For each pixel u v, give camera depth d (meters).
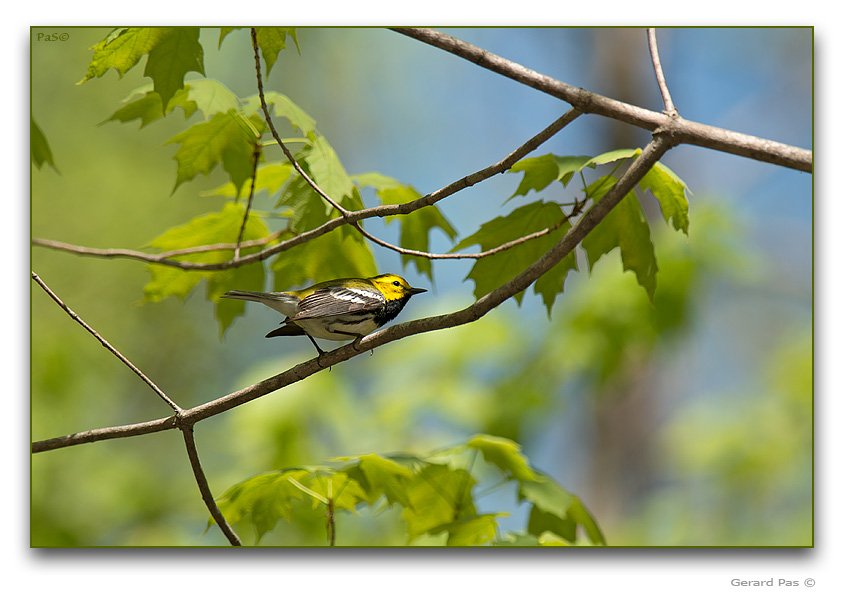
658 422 17.89
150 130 17.98
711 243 12.73
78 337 15.30
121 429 6.35
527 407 12.66
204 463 15.95
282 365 12.38
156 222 17.12
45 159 6.66
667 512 14.55
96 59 6.43
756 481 14.02
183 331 17.23
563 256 5.67
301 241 6.36
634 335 12.41
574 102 5.99
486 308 5.77
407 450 12.03
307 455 11.52
